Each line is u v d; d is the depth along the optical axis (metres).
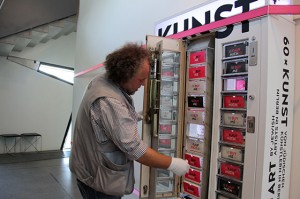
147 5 2.87
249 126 1.45
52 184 3.91
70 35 7.02
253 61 1.43
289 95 1.49
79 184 1.42
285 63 1.46
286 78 1.46
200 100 1.80
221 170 1.64
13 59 6.29
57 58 6.87
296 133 1.51
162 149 1.86
